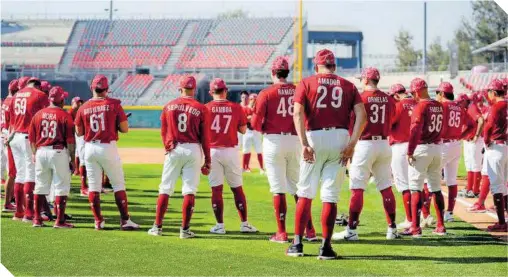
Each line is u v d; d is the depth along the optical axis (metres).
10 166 11.49
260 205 12.90
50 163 10.05
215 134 9.76
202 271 7.59
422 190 9.79
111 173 9.91
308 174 8.14
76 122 9.84
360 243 9.23
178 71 50.62
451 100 10.93
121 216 10.03
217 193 9.85
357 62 66.56
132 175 18.22
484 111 13.95
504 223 10.25
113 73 51.91
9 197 11.61
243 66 51.62
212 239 9.41
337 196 8.13
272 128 9.14
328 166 8.09
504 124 10.19
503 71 38.72
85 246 8.87
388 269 7.72
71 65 54.00
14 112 10.70
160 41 54.38
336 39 66.44
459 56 58.38
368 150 9.10
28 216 10.72
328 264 7.91
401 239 9.52
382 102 9.05
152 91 47.88
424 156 9.62
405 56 63.75
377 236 9.78
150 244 9.02
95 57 54.22
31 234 9.65
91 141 9.80
